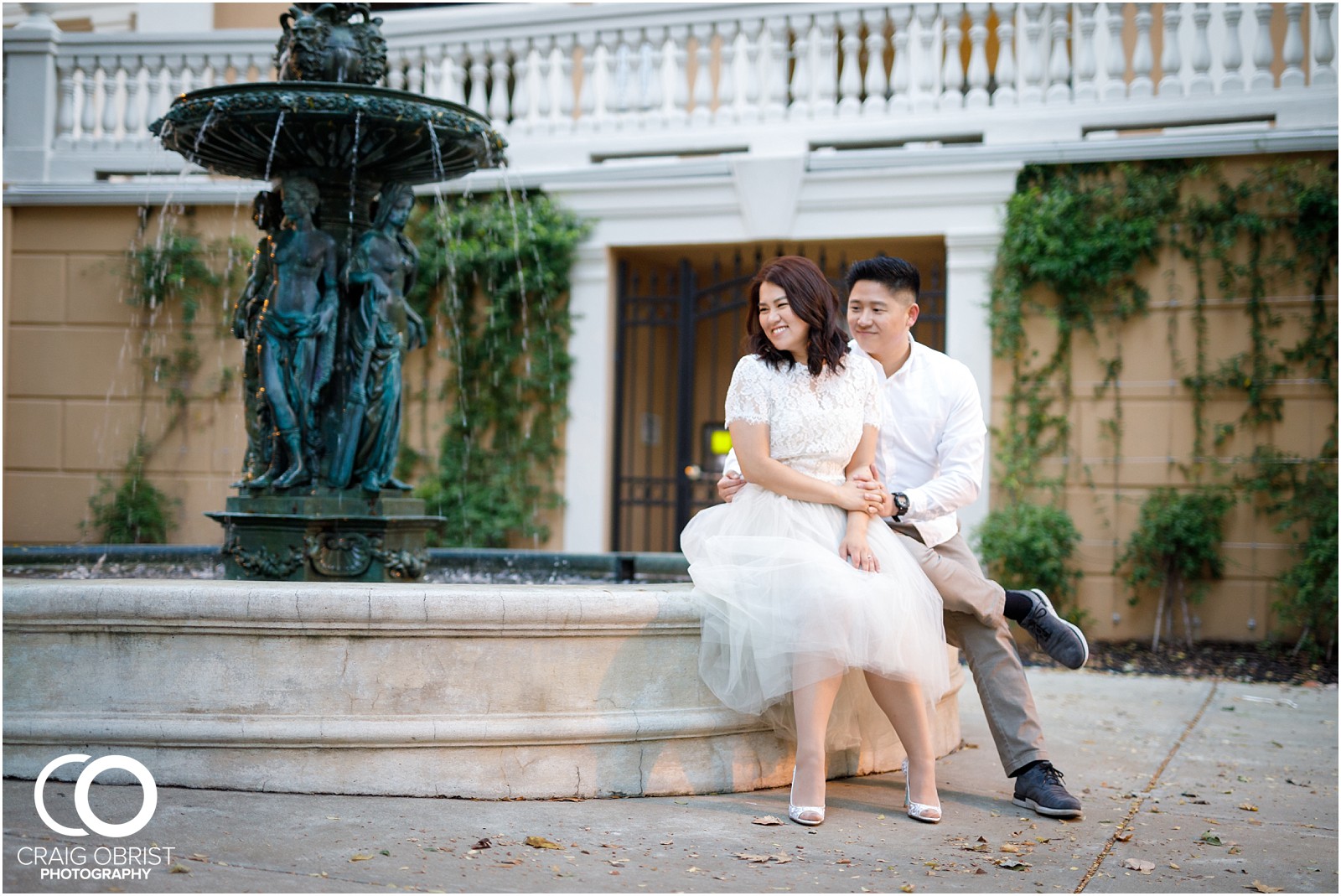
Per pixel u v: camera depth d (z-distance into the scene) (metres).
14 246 9.97
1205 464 8.12
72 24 12.64
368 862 2.55
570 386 9.50
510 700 3.18
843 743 3.60
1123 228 8.17
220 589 3.13
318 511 4.30
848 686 3.49
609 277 9.48
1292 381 7.96
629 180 9.24
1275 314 8.00
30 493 9.88
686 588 3.52
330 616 3.08
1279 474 7.96
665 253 9.78
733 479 3.56
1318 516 7.79
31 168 9.82
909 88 8.77
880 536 3.35
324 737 3.10
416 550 4.51
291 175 4.55
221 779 3.13
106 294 9.92
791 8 8.85
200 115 4.18
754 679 3.25
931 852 2.85
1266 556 8.00
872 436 3.46
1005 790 3.64
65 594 3.15
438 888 2.40
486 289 9.66
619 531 9.66
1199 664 7.40
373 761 3.14
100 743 3.16
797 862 2.71
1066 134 8.35
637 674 3.29
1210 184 8.12
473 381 9.64
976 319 8.50
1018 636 8.22
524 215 9.36
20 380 9.95
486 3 10.98
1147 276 8.25
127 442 9.88
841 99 9.98
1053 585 8.15
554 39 9.42
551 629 3.18
